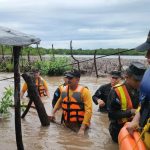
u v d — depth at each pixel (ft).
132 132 7.33
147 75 6.50
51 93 19.29
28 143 10.02
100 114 13.70
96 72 29.25
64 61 32.19
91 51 70.74
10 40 7.31
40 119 11.91
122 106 9.56
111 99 9.71
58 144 10.02
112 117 9.82
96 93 13.97
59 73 30.96
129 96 9.55
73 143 10.12
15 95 8.05
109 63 34.12
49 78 28.91
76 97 11.46
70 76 11.41
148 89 6.41
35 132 11.16
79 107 11.51
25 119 12.90
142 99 6.61
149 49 6.42
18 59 7.95
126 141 7.30
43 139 10.44
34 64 33.40
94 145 9.97
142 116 6.73
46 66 31.14
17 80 8.00
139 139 6.76
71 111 11.55
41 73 30.94
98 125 12.08
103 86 13.91
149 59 6.46
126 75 9.51
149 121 6.53
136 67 9.27
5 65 35.76
